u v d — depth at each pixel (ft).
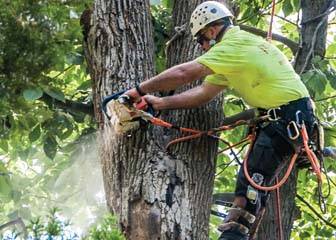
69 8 23.61
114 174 25.79
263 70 24.06
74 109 34.81
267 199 24.45
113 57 26.86
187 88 27.04
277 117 24.26
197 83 27.04
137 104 24.38
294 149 24.34
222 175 42.45
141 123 24.98
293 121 24.09
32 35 22.58
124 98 24.06
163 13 35.60
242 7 39.88
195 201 25.39
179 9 29.19
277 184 23.85
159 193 25.07
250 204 24.02
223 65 23.81
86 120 36.24
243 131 38.99
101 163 26.53
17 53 22.68
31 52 22.75
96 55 27.09
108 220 19.03
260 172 24.23
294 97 24.30
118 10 27.32
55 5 22.84
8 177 36.04
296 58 36.32
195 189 25.57
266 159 24.23
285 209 32.14
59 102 34.32
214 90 24.72
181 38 28.50
